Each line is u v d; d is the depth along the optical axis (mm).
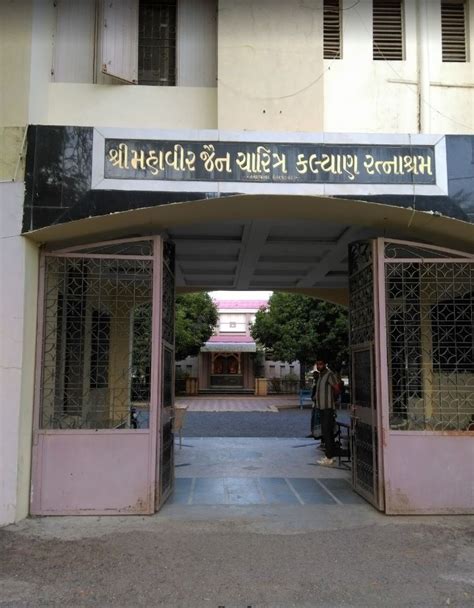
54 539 5332
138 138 6168
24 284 5930
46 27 6586
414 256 6949
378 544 5270
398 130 6855
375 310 6480
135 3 6848
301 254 9547
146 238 6426
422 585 4363
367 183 6273
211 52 6977
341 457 9656
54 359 6465
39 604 4027
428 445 6281
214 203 6270
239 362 37094
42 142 6078
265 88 6598
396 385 6945
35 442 6098
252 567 4695
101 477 6105
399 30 7137
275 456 10180
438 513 6199
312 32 6715
